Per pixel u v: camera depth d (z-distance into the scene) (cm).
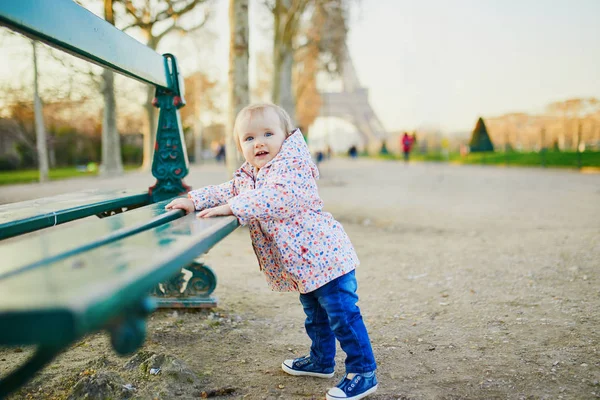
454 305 351
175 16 841
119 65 265
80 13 232
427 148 5084
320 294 218
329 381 242
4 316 74
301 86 3478
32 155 3062
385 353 272
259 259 230
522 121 4869
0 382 98
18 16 181
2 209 235
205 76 3622
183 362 246
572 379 232
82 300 78
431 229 694
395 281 422
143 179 1867
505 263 466
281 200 207
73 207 244
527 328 299
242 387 234
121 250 121
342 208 914
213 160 4966
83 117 2953
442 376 242
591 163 2186
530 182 1514
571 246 518
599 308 327
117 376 224
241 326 313
